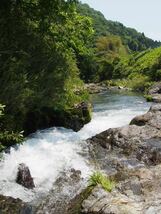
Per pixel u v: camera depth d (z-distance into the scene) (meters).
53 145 17.50
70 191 13.09
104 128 22.69
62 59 19.91
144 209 10.62
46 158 15.79
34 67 18.33
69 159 15.76
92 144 17.38
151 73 69.12
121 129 17.97
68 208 11.90
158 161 15.45
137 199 11.45
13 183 13.37
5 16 17.59
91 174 14.41
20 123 18.81
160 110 21.06
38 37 18.66
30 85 17.81
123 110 30.61
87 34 22.19
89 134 20.83
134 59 96.50
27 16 18.91
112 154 16.36
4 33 17.42
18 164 14.46
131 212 10.45
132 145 16.72
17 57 17.44
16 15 18.36
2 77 16.20
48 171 14.60
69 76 22.05
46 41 19.56
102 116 27.08
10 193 12.66
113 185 12.56
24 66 17.16
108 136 17.61
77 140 18.61
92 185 12.71
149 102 37.75
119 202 11.09
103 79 94.62
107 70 94.94
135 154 16.09
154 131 17.88
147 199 11.36
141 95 49.03
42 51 18.67
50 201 12.44
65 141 18.38
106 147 16.98
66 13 20.12
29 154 16.09
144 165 15.27
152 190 11.96
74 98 24.39
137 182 12.55
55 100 20.03
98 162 15.67
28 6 18.73
